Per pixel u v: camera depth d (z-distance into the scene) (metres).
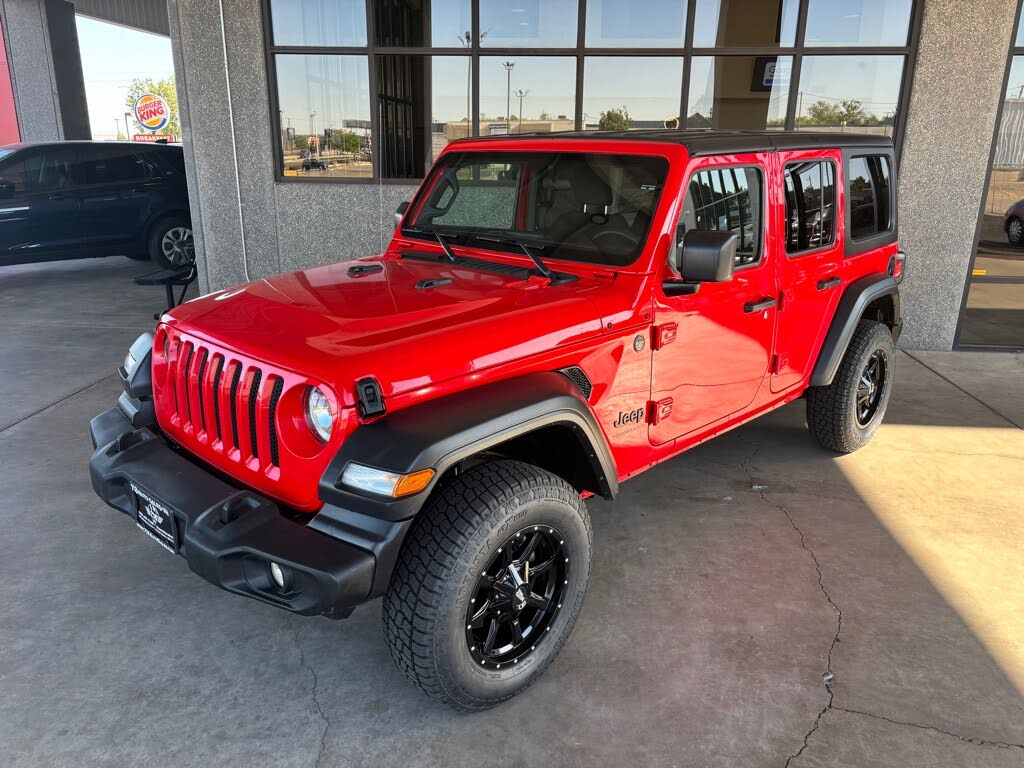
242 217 7.42
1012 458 4.66
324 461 2.28
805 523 3.86
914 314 6.93
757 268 3.45
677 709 2.61
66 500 3.96
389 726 2.52
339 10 6.99
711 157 3.12
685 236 2.74
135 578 3.32
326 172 7.38
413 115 7.22
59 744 2.41
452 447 2.21
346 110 7.24
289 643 2.94
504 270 3.21
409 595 2.28
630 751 2.43
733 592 3.27
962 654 2.90
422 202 3.77
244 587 2.28
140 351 3.06
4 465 4.36
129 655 2.84
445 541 2.27
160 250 10.45
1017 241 6.79
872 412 4.75
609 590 3.27
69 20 15.80
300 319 2.60
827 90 6.77
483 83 7.14
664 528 3.79
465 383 2.41
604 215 3.10
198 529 2.29
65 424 4.97
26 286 9.49
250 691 2.67
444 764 2.37
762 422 5.25
